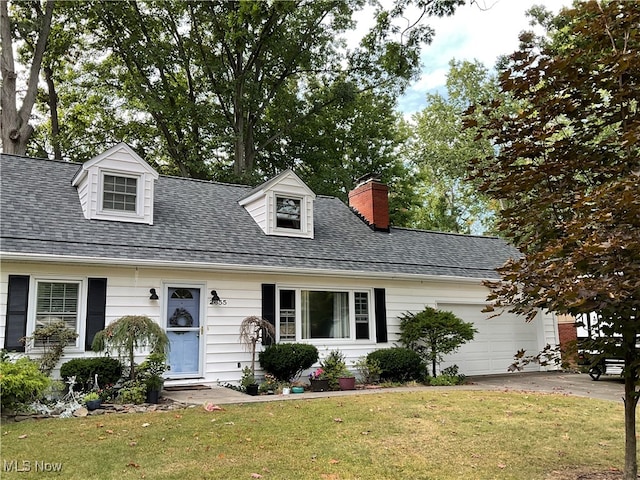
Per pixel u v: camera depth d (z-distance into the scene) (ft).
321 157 92.27
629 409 16.12
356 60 84.43
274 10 78.69
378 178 57.16
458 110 109.70
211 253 38.99
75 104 86.69
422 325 44.24
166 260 35.96
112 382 31.55
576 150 16.75
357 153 95.25
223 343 38.40
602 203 14.11
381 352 42.70
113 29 79.66
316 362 40.75
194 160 79.15
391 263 47.78
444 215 121.08
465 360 50.24
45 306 32.76
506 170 17.54
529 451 20.33
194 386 36.35
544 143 17.21
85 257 33.04
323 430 23.11
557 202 16.22
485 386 40.78
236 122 84.58
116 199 39.19
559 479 17.07
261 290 40.57
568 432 23.44
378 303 45.85
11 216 34.42
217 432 22.44
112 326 30.50
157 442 20.80
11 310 31.22
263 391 36.37
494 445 21.13
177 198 46.06
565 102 16.38
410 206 103.96
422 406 28.91
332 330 43.57
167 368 33.73
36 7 72.74
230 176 80.69
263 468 17.70
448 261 52.60
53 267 32.96
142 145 86.84
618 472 17.81
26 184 39.11
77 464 17.90
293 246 44.68
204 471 17.29
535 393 34.99
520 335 54.29
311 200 48.08
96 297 33.99
